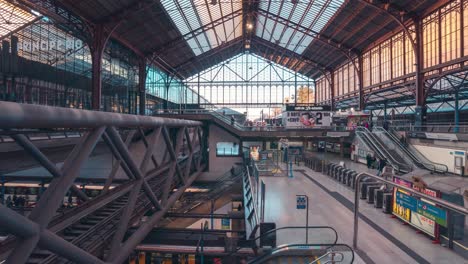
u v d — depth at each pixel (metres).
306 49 46.78
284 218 11.59
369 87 38.25
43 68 24.34
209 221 22.52
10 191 25.06
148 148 10.92
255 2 35.72
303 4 32.78
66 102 27.03
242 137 29.75
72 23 24.34
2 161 11.48
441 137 23.20
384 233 9.84
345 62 46.47
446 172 22.11
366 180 15.72
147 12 28.30
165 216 14.15
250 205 14.09
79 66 29.23
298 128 30.27
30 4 19.89
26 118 4.32
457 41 23.25
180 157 27.92
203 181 29.75
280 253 7.81
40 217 5.19
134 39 33.44
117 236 8.32
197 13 33.69
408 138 27.56
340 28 35.50
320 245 7.96
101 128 6.69
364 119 33.66
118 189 10.35
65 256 5.93
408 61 30.06
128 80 36.44
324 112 30.56
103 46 25.66
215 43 48.62
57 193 5.57
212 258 10.00
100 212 10.62
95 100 25.33
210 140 30.06
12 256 4.72
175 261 10.57
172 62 48.28
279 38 46.06
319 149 44.78
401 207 10.95
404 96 38.66
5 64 20.75
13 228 4.49
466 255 8.08
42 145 13.21
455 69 23.34
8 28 24.78
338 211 12.51
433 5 25.62
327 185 18.23
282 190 16.72
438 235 8.95
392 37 32.94
